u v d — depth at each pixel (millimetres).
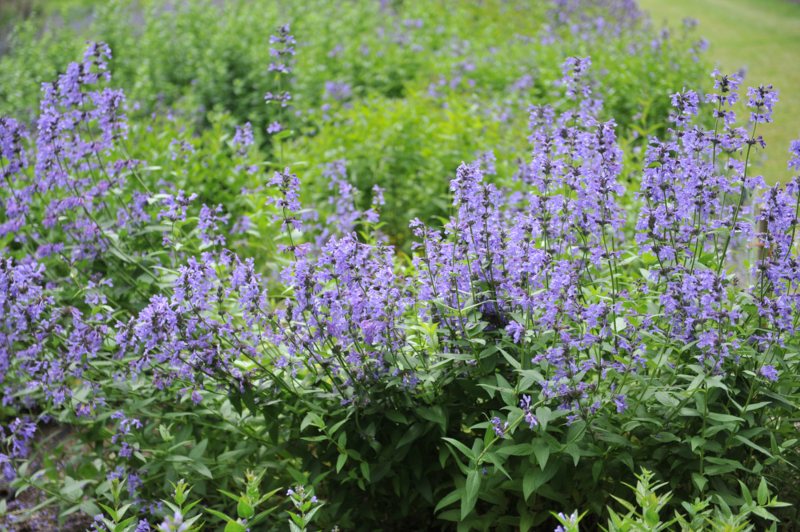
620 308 3525
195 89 11914
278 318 3936
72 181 4910
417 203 7566
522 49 12180
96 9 16453
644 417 3543
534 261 3615
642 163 6645
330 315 3830
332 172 6441
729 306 3832
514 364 3498
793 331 3531
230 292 4363
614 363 3434
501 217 5445
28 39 16016
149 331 3770
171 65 13203
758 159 8586
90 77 4871
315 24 13812
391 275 3666
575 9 15578
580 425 3389
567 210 3824
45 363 4137
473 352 3744
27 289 4008
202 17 14758
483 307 3857
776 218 3633
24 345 4855
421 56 12359
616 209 3939
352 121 8336
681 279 3701
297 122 10133
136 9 17469
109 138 4973
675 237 3934
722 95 3793
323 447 4062
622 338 3424
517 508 3820
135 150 6793
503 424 3426
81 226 4742
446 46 12781
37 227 5504
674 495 3693
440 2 16438
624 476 3691
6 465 4309
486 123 8023
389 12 15719
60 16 19875
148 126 7871
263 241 5824
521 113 9023
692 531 2957
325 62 12250
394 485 3922
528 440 3547
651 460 3688
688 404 3572
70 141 4984
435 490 3902
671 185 3805
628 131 7773
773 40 15406
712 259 4055
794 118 10594
